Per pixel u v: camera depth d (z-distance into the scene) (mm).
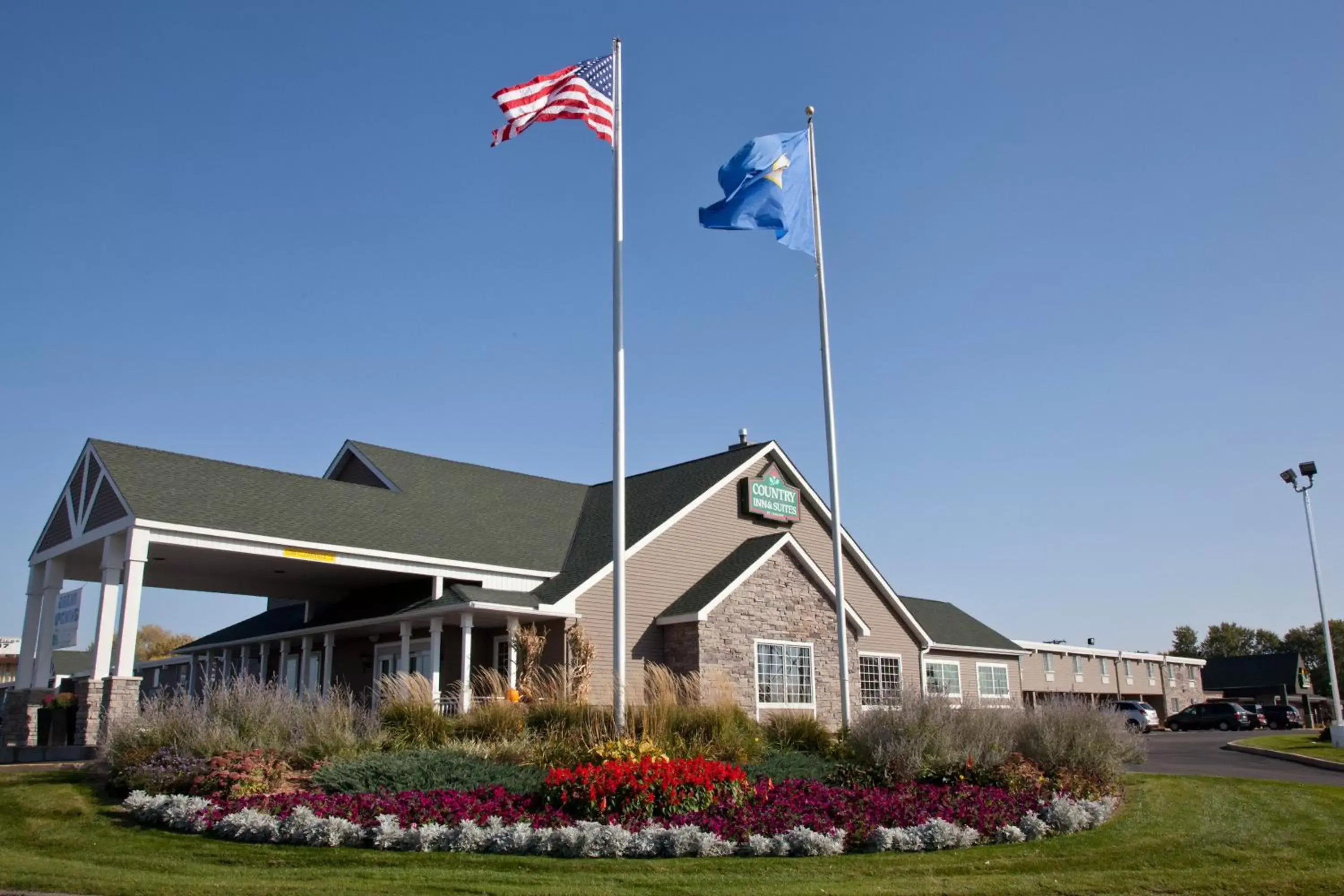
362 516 23609
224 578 27062
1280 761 25141
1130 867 10656
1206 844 11867
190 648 33719
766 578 25328
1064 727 16156
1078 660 54562
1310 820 13742
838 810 12172
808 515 29500
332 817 11422
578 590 23047
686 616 23688
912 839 11422
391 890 9023
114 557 20438
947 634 37531
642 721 15766
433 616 22500
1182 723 51000
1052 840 12109
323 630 25969
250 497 22031
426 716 16750
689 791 12250
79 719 19656
